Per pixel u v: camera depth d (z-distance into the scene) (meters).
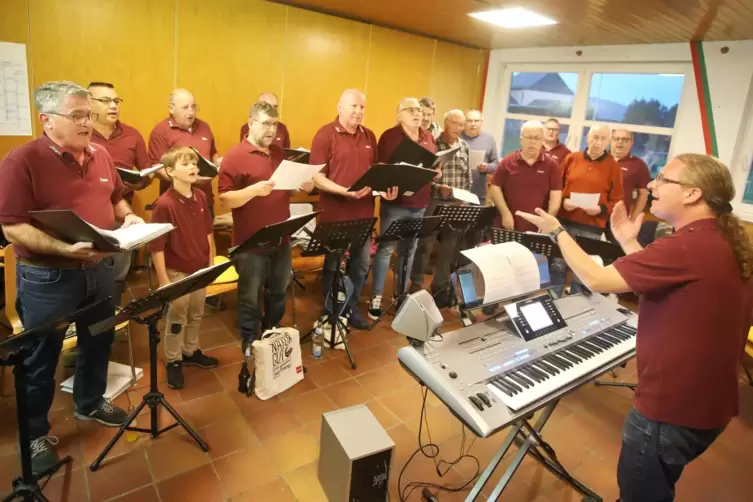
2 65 3.26
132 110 3.84
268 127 2.62
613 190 3.78
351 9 4.42
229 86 4.25
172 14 3.84
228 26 4.11
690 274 1.40
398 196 3.57
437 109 5.80
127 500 1.93
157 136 3.71
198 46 4.02
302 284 4.25
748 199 4.48
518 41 5.33
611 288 1.51
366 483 1.87
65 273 1.91
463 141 4.18
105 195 2.01
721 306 1.40
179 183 2.46
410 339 1.72
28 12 3.28
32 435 2.05
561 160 4.34
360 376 2.96
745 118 4.35
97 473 2.05
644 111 5.05
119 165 3.31
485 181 4.78
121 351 2.99
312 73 4.68
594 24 4.05
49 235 1.77
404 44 5.22
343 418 1.99
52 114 1.76
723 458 2.52
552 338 1.96
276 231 2.46
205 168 2.98
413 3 3.85
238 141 4.44
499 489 1.92
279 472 2.15
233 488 2.04
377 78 5.12
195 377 2.80
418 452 2.35
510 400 1.58
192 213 2.52
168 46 3.88
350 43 4.82
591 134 3.75
